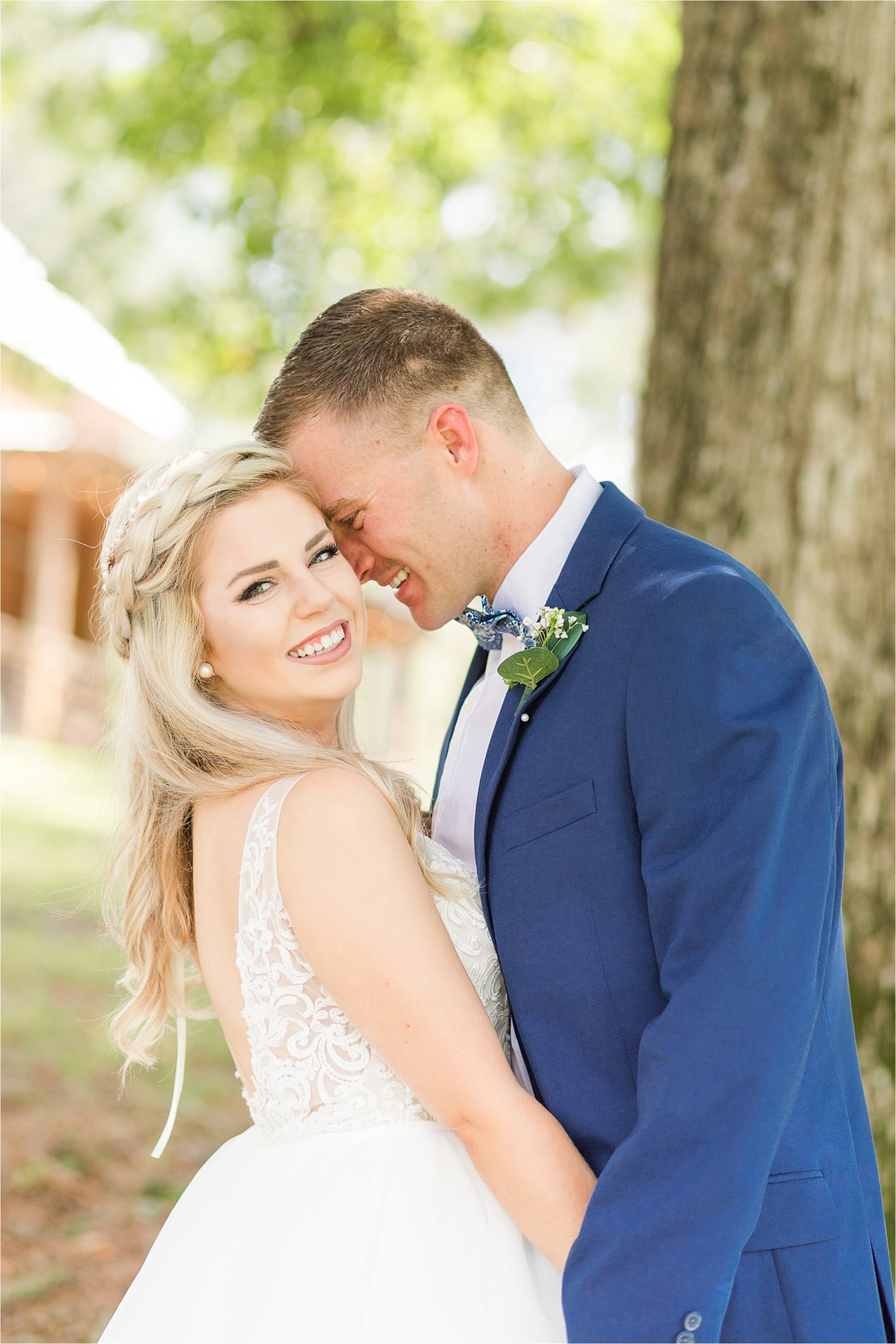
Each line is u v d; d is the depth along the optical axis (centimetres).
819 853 160
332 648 203
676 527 290
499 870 185
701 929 154
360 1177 178
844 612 278
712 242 293
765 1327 161
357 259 764
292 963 181
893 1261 271
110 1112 473
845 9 286
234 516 199
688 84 302
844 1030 191
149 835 208
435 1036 170
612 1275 147
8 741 1321
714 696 163
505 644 212
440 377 200
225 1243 181
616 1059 173
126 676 210
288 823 182
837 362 282
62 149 774
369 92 703
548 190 789
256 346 778
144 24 704
